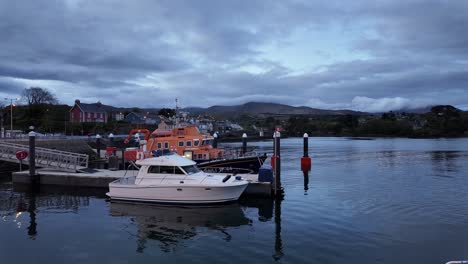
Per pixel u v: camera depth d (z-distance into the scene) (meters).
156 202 16.48
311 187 20.97
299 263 9.38
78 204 16.91
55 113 76.19
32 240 11.62
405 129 124.38
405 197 17.69
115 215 14.78
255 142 96.75
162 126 28.88
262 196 17.73
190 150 22.64
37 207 16.34
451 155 43.84
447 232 11.85
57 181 21.41
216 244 11.05
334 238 11.31
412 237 11.34
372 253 9.98
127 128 75.94
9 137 41.28
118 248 10.80
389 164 34.44
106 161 31.03
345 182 23.00
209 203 15.99
